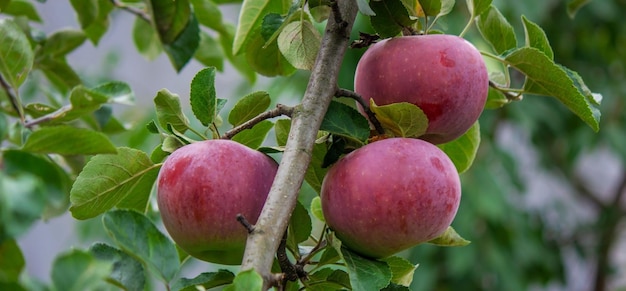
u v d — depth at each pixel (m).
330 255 1.42
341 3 1.44
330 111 1.43
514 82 2.97
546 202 3.66
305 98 1.40
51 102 1.76
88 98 1.42
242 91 2.99
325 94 1.41
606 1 3.25
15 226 1.26
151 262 1.35
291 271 1.40
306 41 1.46
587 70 3.40
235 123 1.47
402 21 1.44
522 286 2.89
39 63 1.72
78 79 1.74
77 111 1.44
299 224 1.43
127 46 4.02
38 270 3.66
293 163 1.37
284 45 1.46
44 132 1.32
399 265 1.46
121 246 1.34
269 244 1.33
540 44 1.50
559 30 3.34
